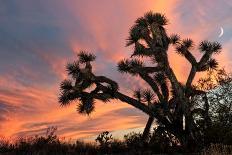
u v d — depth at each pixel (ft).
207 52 59.62
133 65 57.82
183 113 56.85
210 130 51.34
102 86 59.67
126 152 52.54
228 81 51.01
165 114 57.67
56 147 53.06
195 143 53.11
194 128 54.49
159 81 58.85
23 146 53.57
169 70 56.24
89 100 58.70
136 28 56.03
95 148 54.90
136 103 59.41
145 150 53.21
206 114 52.70
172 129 57.11
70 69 59.57
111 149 53.98
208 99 52.95
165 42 56.85
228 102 50.78
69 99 59.00
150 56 56.13
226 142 49.75
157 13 56.18
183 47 60.08
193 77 58.44
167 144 54.60
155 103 58.90
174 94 58.13
